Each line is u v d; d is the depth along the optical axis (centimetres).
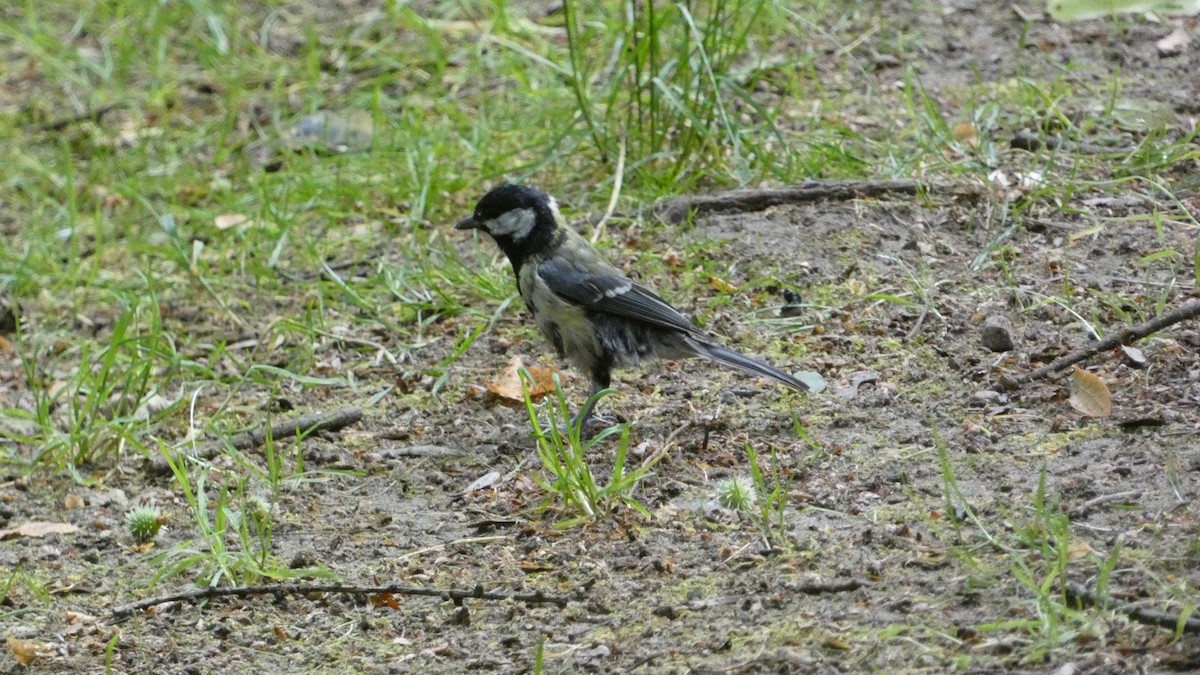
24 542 935
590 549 822
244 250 1364
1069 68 1406
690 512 846
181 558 890
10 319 1326
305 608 807
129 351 1213
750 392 1003
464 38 1770
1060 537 690
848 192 1243
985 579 698
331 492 955
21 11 2080
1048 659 620
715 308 1122
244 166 1547
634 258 1212
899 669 632
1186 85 1363
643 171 1314
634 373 1074
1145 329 945
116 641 769
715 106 1347
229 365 1191
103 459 1059
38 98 1853
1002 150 1282
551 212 1019
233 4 1967
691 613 725
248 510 931
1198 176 1172
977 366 980
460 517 897
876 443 898
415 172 1412
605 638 718
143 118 1759
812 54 1518
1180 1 1480
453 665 720
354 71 1755
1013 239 1140
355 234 1389
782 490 852
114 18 2023
